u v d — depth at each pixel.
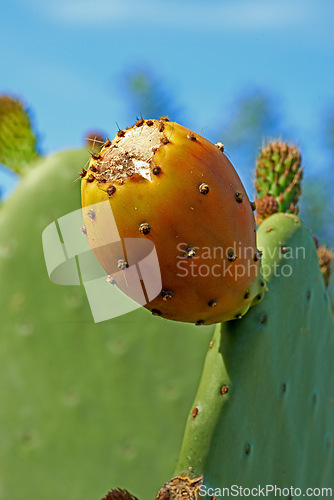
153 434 0.78
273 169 0.61
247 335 0.55
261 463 0.56
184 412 0.78
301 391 0.59
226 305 0.51
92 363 0.78
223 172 0.50
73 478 0.77
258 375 0.55
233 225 0.50
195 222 0.49
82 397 0.78
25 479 0.78
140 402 0.78
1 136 0.82
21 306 0.79
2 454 0.78
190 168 0.49
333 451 0.63
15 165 0.83
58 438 0.78
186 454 0.53
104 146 0.50
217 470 0.53
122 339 0.79
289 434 0.58
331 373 0.62
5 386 0.78
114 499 0.54
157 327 0.79
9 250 0.79
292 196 0.61
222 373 0.54
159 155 0.49
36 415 0.78
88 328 0.78
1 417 0.78
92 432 0.78
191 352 0.79
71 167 0.79
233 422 0.54
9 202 0.80
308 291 0.59
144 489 0.77
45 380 0.78
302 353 0.59
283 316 0.57
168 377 0.78
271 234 0.58
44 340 0.78
